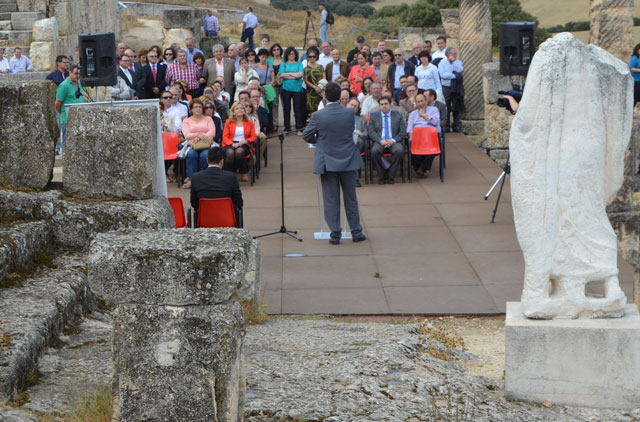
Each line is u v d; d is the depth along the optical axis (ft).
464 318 29.14
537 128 17.83
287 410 16.29
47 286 21.61
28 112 25.41
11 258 22.07
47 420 15.24
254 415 16.22
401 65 60.80
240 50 65.51
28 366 17.52
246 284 27.53
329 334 24.80
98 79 42.16
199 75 61.77
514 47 42.63
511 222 40.63
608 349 17.74
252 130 48.26
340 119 36.27
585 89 17.81
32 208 24.79
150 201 25.22
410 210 43.27
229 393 13.51
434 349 23.12
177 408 13.51
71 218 24.61
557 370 17.98
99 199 25.30
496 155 55.88
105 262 13.29
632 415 17.39
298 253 36.63
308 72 62.28
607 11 49.57
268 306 30.17
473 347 25.02
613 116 18.06
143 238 13.93
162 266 13.25
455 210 42.96
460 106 63.05
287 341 23.52
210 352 13.39
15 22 74.13
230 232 14.32
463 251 36.45
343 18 158.10
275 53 64.49
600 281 18.52
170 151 47.52
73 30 77.51
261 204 44.55
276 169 52.47
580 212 18.13
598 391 17.89
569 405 18.04
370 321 28.86
